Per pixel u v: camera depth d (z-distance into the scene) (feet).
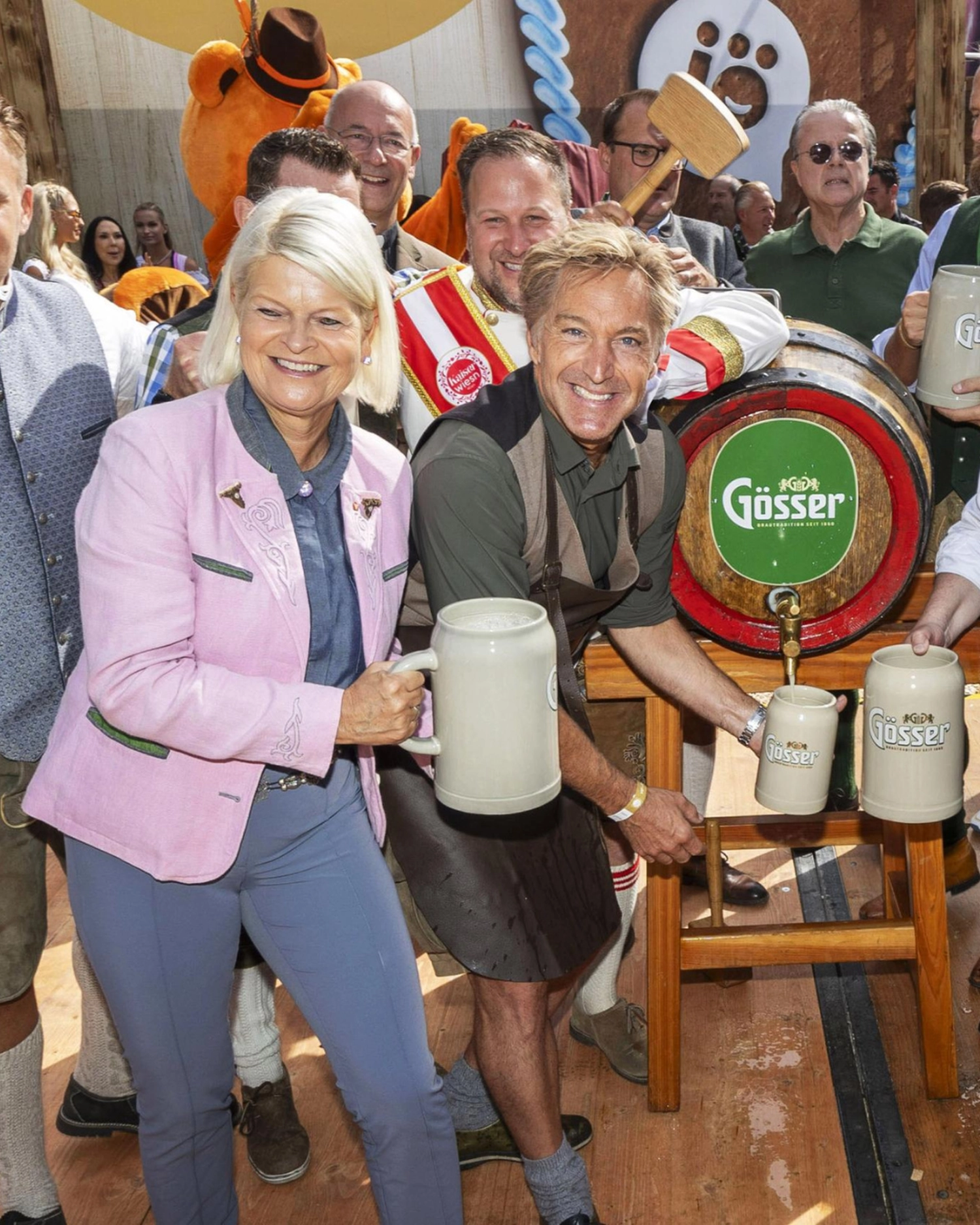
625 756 8.38
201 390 6.31
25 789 6.24
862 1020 8.27
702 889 10.14
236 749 4.79
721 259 11.97
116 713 4.81
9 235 5.94
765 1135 7.25
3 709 6.04
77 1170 7.35
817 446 6.33
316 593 5.17
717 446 6.35
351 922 5.28
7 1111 6.35
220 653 5.01
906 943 7.36
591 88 17.07
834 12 16.78
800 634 6.51
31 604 6.04
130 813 5.02
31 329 6.11
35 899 6.34
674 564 6.55
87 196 17.22
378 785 6.07
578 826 6.32
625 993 8.75
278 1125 7.25
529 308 5.47
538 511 5.57
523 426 5.53
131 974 5.13
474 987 6.20
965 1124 7.23
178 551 4.86
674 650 6.54
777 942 7.38
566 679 5.92
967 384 6.63
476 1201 6.95
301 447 5.22
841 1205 6.69
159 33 16.69
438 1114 5.31
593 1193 6.88
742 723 6.44
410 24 16.78
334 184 8.39
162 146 17.13
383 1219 5.43
